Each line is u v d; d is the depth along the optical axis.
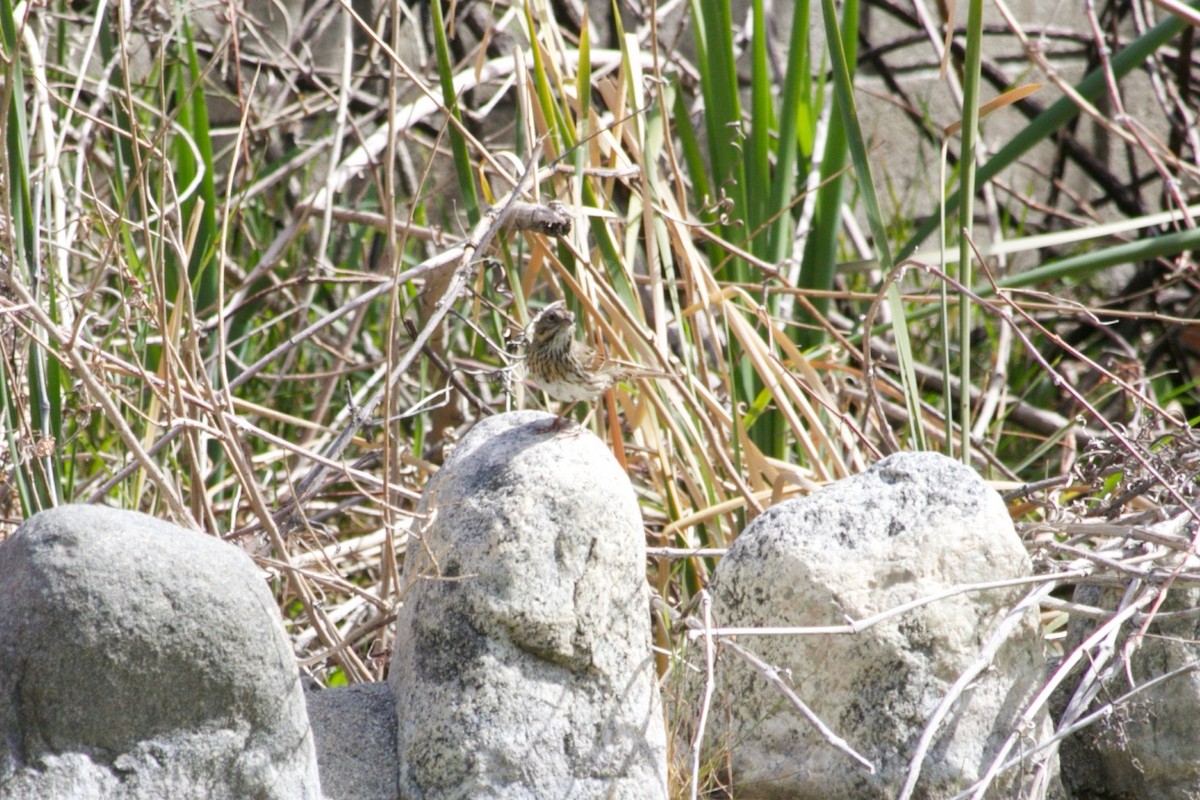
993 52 21.59
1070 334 18.39
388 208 9.00
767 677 7.07
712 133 12.41
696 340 11.03
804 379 11.42
